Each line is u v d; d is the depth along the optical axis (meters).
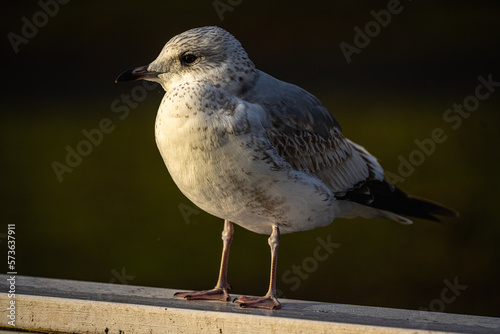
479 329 5.36
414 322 5.52
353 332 5.22
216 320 5.50
